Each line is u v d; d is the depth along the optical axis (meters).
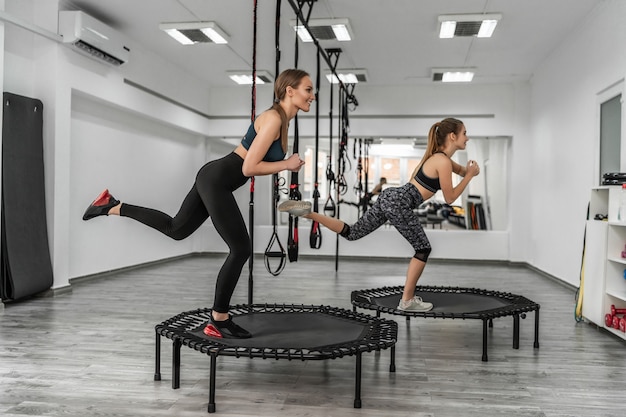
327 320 3.24
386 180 10.24
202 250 10.30
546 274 7.68
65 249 5.84
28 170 5.35
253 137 2.79
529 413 2.49
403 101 9.49
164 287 6.30
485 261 9.50
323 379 2.98
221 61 8.24
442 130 3.79
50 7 5.63
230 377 3.00
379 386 2.86
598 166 5.64
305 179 10.55
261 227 10.23
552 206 7.46
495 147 9.93
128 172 7.77
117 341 3.74
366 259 9.75
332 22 6.04
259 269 8.18
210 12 6.09
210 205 2.75
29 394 2.67
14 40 5.44
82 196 6.68
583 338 3.99
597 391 2.81
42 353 3.42
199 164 10.20
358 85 9.56
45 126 5.64
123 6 5.96
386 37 6.84
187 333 2.76
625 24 4.88
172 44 7.40
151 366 3.17
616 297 4.02
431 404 2.60
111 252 7.39
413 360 3.38
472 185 10.03
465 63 8.00
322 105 9.75
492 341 3.88
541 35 6.66
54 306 5.04
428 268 8.69
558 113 7.16
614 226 4.09
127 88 7.13
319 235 4.35
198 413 2.45
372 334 2.82
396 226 3.68
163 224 2.97
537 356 3.49
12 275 5.06
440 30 6.22
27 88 5.62
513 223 9.17
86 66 6.18
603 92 5.49
